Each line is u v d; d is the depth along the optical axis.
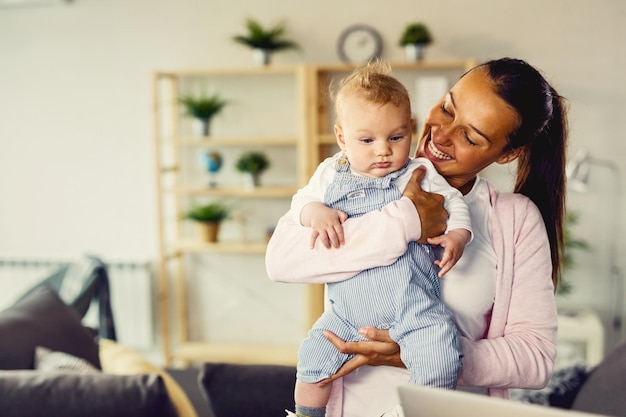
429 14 3.94
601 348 3.45
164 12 4.18
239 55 4.15
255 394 1.77
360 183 1.19
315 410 1.20
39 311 2.37
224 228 4.30
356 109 1.17
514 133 1.17
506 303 1.21
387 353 1.14
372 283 1.14
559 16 3.85
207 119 3.99
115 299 4.27
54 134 4.38
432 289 1.16
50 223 4.46
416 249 1.15
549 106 1.19
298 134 4.14
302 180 3.88
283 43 3.90
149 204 4.35
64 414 1.49
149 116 4.27
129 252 4.41
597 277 3.97
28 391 1.51
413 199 1.14
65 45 4.29
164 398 1.49
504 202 1.25
